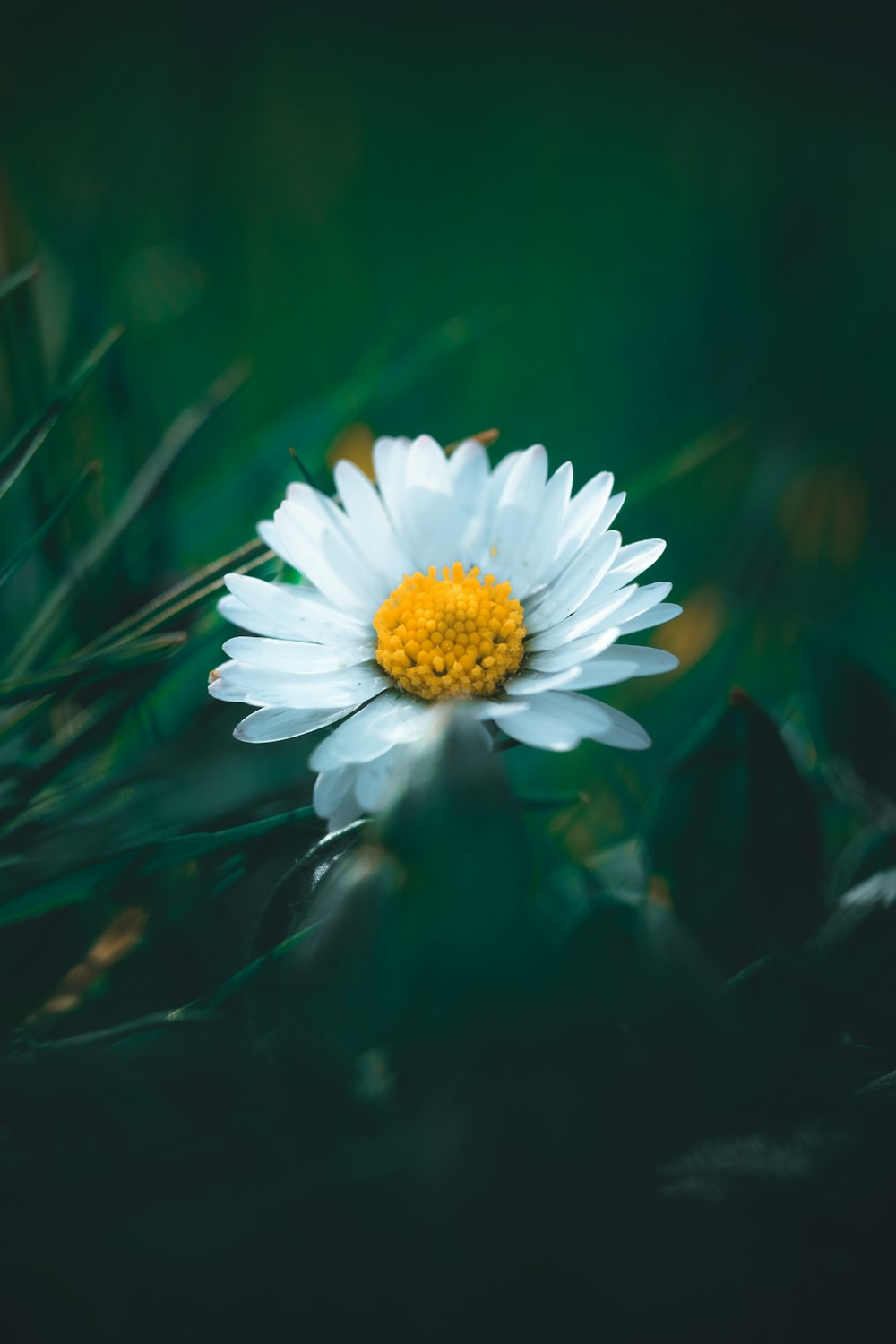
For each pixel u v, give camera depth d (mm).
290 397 162
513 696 103
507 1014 91
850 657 111
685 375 165
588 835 122
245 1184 91
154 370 159
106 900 104
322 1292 89
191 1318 89
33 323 118
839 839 118
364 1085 92
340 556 107
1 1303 89
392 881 90
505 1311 89
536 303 178
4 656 119
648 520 147
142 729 112
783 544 142
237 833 99
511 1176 91
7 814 103
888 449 151
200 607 109
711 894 102
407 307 171
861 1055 99
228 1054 95
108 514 125
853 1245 91
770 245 181
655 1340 89
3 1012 99
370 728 102
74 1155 93
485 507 109
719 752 102
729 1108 93
